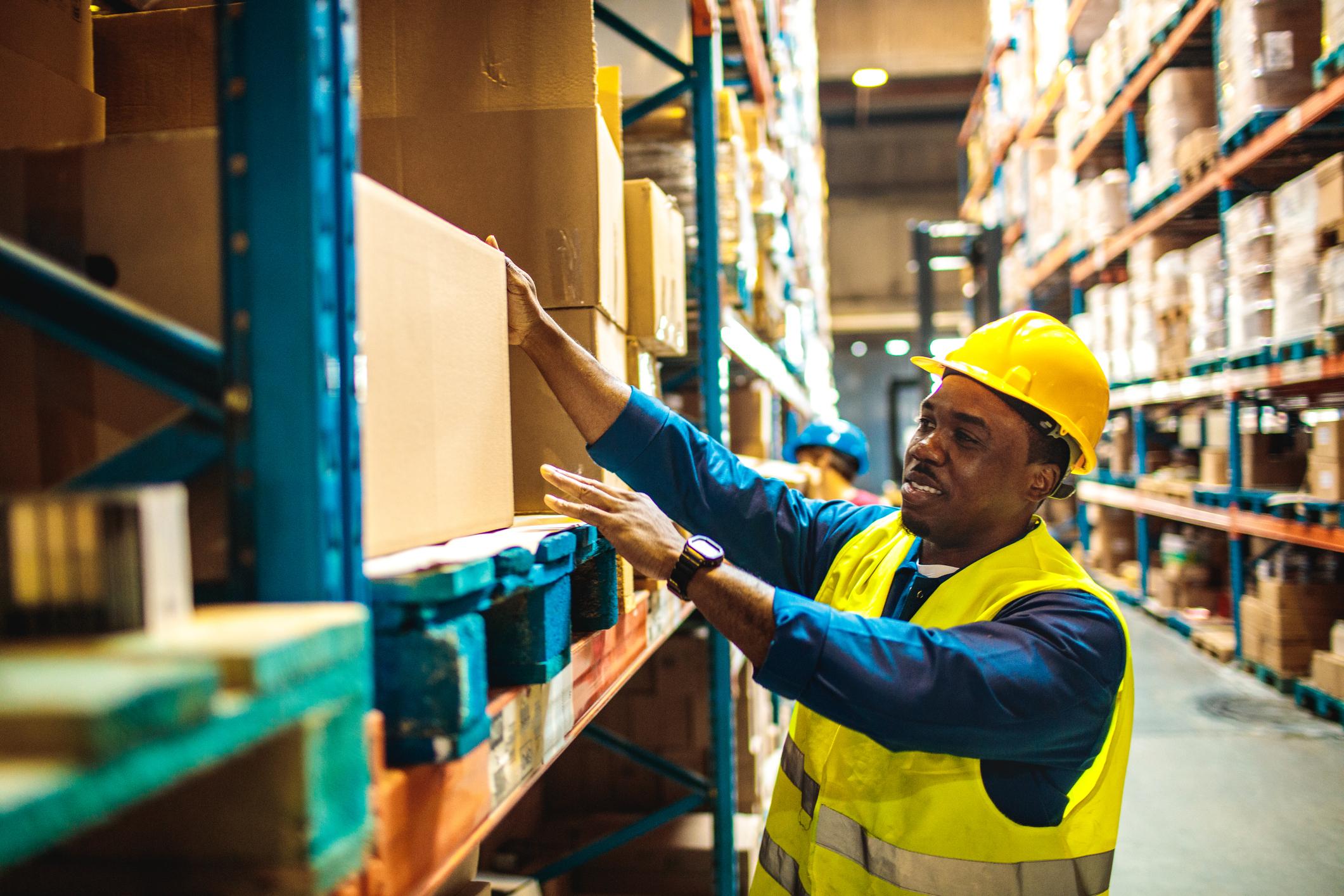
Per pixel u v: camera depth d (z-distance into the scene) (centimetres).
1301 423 595
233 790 64
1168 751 440
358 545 83
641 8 279
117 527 59
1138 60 669
